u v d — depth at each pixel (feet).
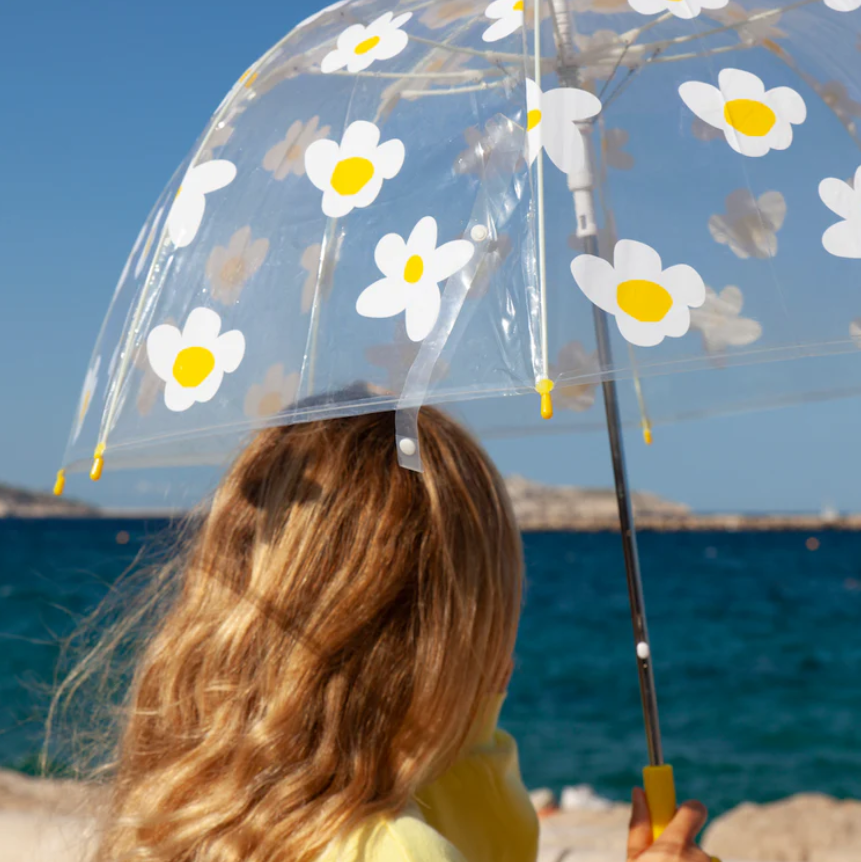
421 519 4.02
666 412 5.16
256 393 3.96
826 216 3.94
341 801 3.60
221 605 4.16
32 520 484.33
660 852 4.43
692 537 333.01
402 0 4.97
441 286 3.78
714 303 3.74
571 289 3.68
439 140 4.14
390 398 3.70
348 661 3.85
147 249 4.73
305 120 4.57
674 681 61.77
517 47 4.21
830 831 18.34
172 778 3.86
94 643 5.07
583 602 112.27
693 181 3.93
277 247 4.25
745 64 4.28
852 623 90.22
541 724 48.26
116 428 4.24
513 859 4.25
